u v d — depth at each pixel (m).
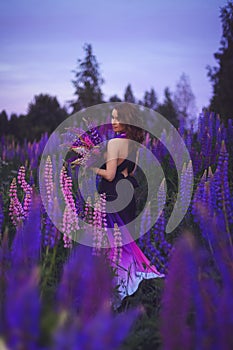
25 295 1.74
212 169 6.88
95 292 2.34
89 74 28.62
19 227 3.60
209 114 8.52
